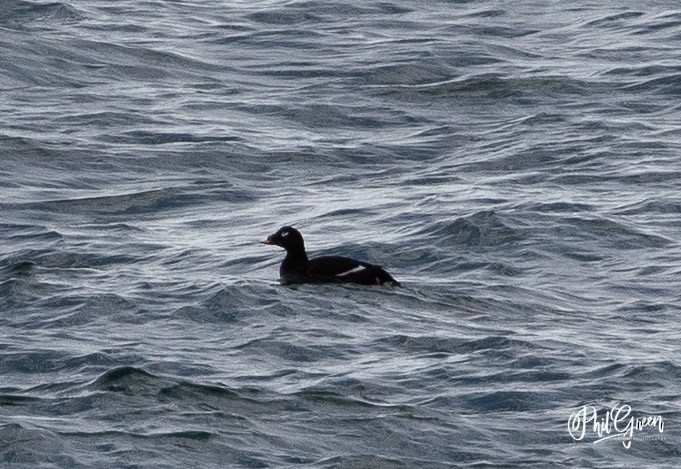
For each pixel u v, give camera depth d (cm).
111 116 4325
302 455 2027
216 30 5281
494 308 2761
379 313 2636
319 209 3575
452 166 3959
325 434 2089
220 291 2703
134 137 4166
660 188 3697
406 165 3997
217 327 2562
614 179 3781
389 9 5559
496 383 2305
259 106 4472
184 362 2373
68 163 3944
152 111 4397
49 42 4919
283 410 2167
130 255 3200
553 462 2025
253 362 2386
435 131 4281
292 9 5525
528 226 3328
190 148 4069
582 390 2289
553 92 4578
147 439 2045
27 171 3875
